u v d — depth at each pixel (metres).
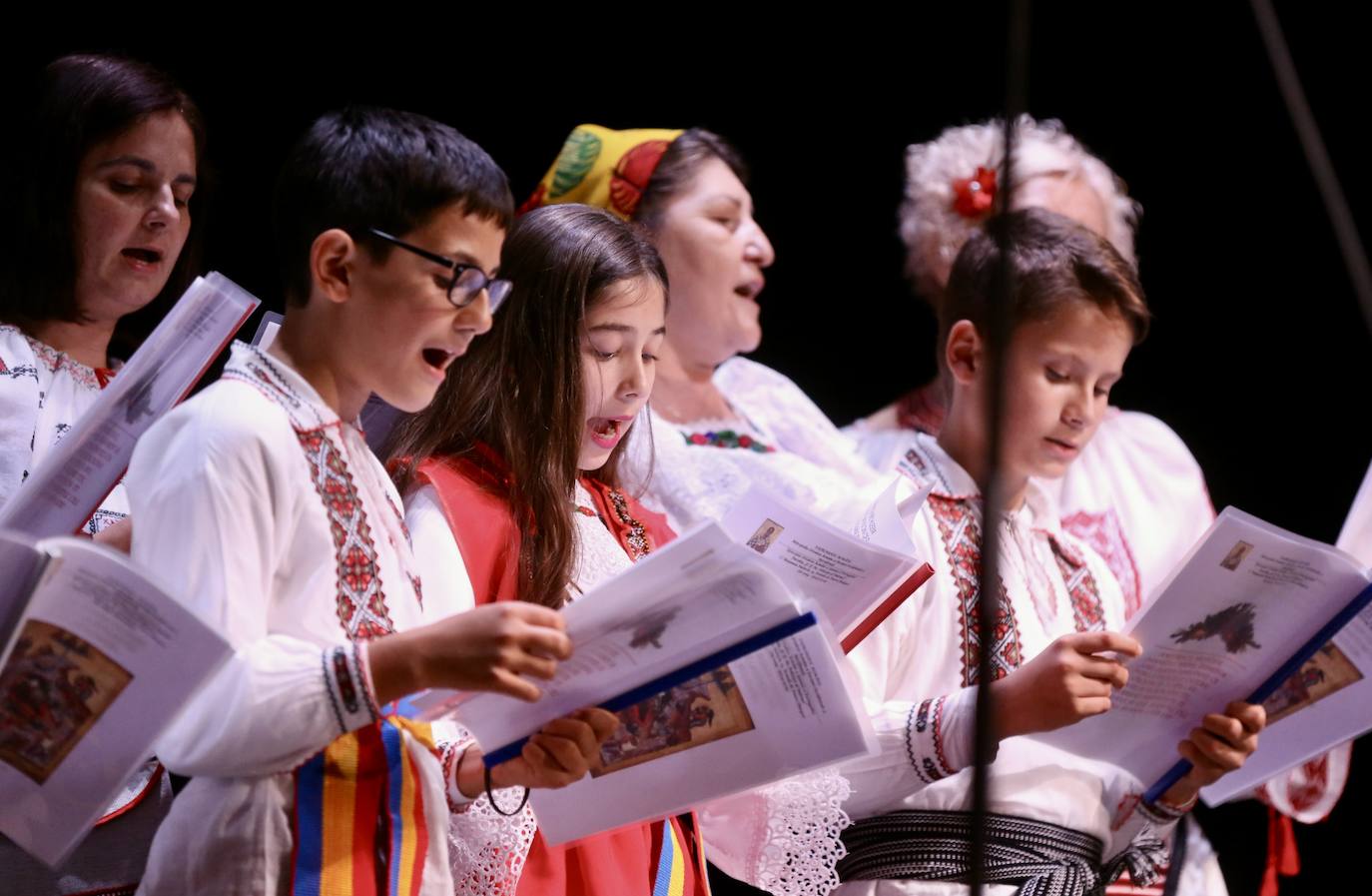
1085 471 9.32
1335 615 6.57
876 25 12.16
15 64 9.18
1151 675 6.68
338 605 5.21
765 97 12.17
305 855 4.99
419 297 5.32
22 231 6.66
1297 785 8.19
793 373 12.78
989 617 3.85
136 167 6.74
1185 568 6.38
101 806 4.73
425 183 5.36
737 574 4.98
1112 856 7.15
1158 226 11.27
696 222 9.37
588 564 6.46
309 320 5.50
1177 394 11.34
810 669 5.30
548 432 6.36
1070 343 7.19
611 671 5.22
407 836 5.18
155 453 5.09
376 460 5.72
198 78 9.73
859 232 12.73
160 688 4.58
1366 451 10.91
